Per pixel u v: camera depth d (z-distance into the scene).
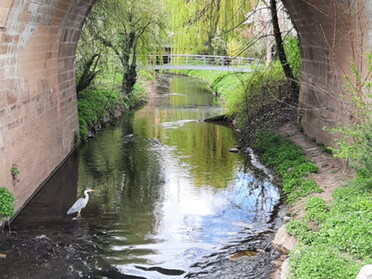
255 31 26.12
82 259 7.52
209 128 19.02
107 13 18.69
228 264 7.41
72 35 13.62
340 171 10.42
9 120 8.69
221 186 11.48
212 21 17.14
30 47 9.67
